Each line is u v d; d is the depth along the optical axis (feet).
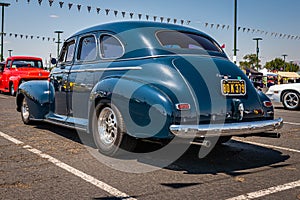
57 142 18.20
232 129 13.26
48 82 21.15
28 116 23.13
